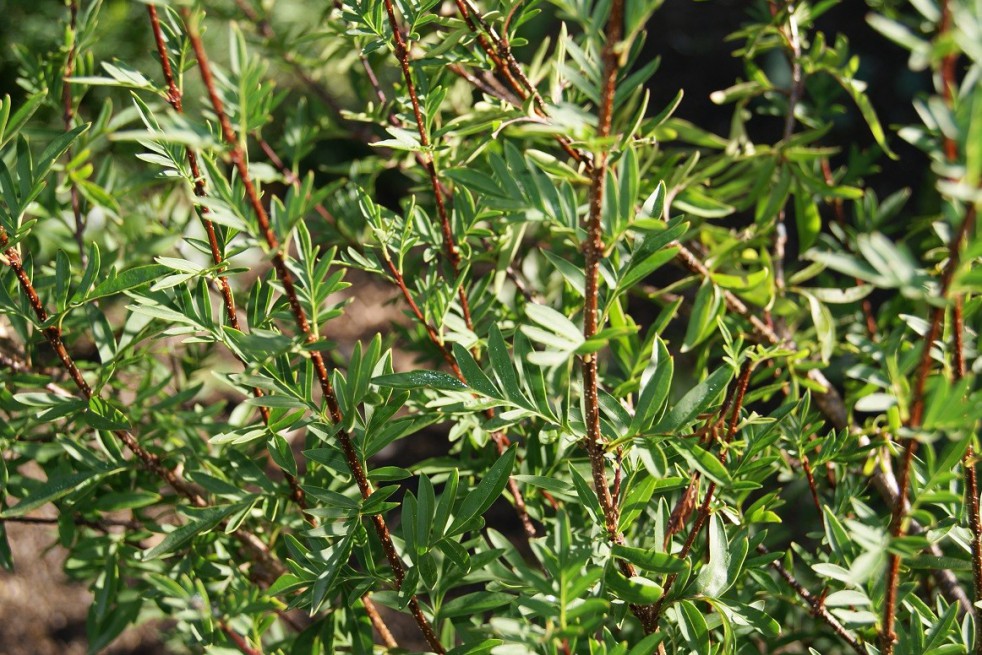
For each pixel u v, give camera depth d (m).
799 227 0.92
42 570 1.76
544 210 0.67
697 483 0.78
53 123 1.35
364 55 0.78
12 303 0.76
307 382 0.71
